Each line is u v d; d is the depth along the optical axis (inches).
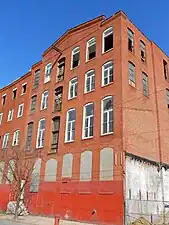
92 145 839.7
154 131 949.8
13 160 1159.0
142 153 831.1
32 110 1243.8
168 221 828.6
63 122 1003.3
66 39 1181.7
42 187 978.7
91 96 923.4
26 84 1392.7
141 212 732.0
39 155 1064.2
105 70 917.2
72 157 900.0
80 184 824.9
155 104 1016.2
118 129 778.2
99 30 1016.2
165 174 920.3
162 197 857.5
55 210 879.1
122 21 938.1
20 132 1268.5
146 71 1010.7
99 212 726.5
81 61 1043.3
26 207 996.6
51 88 1162.6
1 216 868.0
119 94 821.9
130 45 959.0
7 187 1167.0
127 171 731.4
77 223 725.3
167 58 1232.8
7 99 1525.6
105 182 748.6
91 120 888.9
